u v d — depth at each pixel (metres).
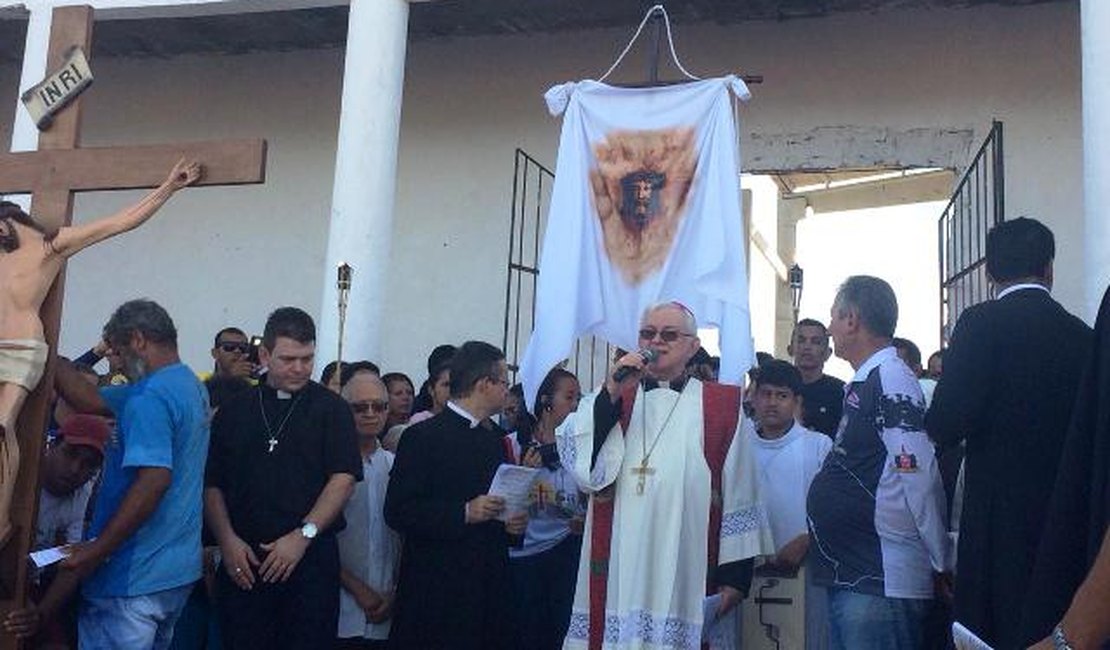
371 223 7.64
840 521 4.38
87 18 4.90
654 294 5.79
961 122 8.88
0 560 4.42
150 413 4.56
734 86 5.88
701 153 5.84
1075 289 8.45
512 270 9.73
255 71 10.73
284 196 10.46
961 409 3.86
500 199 9.91
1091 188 6.20
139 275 10.72
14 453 4.39
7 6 8.67
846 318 4.58
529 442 6.19
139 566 4.54
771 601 5.06
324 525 4.82
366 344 7.52
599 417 4.39
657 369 4.47
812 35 9.30
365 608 5.35
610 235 5.90
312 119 10.51
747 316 5.57
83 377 4.91
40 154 4.79
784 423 5.37
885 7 9.12
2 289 4.46
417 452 5.13
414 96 10.23
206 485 5.01
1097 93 6.24
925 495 4.27
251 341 7.25
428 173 10.11
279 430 4.98
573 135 6.02
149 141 10.88
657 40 6.11
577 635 4.37
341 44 10.48
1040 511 3.76
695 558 4.32
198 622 5.20
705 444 4.40
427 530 5.02
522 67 9.98
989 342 3.90
